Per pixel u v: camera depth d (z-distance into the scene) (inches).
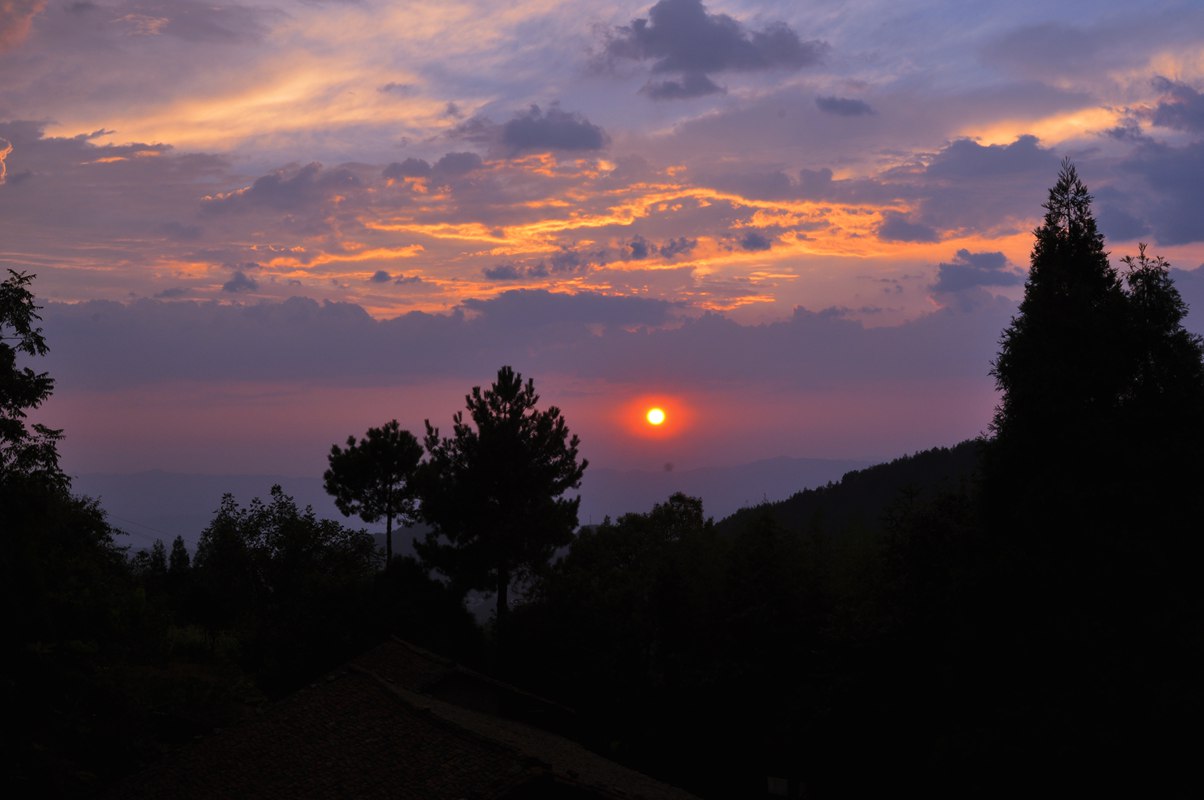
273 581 2452.0
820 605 1647.4
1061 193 1224.8
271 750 981.8
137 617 1550.2
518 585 2158.0
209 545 2605.8
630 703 1847.9
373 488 2524.6
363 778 850.1
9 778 1031.6
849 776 1454.2
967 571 1130.7
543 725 1465.3
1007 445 1140.5
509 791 755.4
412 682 1363.2
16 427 1061.1
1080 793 980.6
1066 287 1167.0
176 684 1686.8
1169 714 912.3
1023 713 1000.2
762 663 1662.2
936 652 1238.3
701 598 1802.4
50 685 1098.7
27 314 1069.8
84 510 1499.8
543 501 2078.0
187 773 989.8
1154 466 1020.5
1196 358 1064.8
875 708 1334.9
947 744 1078.4
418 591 2021.4
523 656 1914.4
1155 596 988.6
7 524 1059.3
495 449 2060.8
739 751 1712.6
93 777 1122.7
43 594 1090.7
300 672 1918.1
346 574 2142.0
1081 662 991.6
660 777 1771.7
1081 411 1078.4
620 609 1902.1
